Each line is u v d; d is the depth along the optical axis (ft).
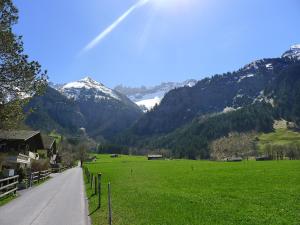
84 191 121.08
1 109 93.09
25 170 153.17
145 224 60.03
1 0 89.51
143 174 231.30
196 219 66.13
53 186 143.33
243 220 66.13
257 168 231.09
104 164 465.47
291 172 183.52
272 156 646.33
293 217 69.51
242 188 124.67
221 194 108.27
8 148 212.43
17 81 93.45
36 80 95.50
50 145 330.75
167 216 68.59
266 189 118.42
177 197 100.32
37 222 62.13
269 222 64.54
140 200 92.94
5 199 95.20
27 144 227.61
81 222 61.82
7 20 91.50
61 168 325.83
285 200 92.79
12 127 97.81
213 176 184.44
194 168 277.85
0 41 88.99
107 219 64.13
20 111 96.27
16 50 91.56
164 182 161.89
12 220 64.28
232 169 235.40
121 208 77.97
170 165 366.43
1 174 106.11
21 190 125.29
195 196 102.99
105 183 159.94
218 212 74.59
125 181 172.35
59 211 74.69
